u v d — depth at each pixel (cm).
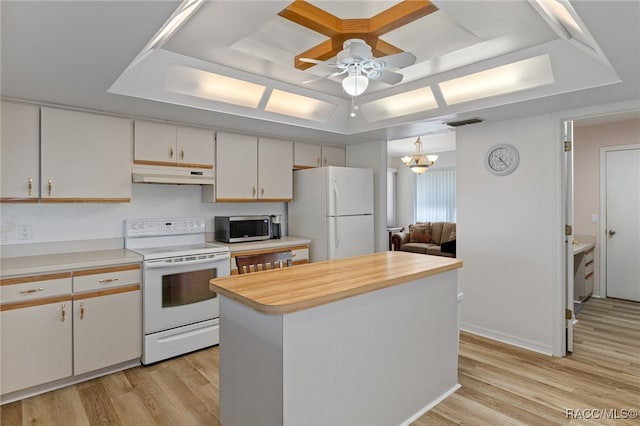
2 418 219
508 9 190
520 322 325
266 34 232
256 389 172
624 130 451
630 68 204
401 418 212
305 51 247
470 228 357
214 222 391
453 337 253
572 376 268
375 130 381
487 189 344
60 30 158
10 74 212
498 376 269
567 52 229
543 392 246
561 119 299
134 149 309
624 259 459
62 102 266
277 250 378
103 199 293
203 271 318
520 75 263
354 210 421
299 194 434
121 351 276
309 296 163
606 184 467
